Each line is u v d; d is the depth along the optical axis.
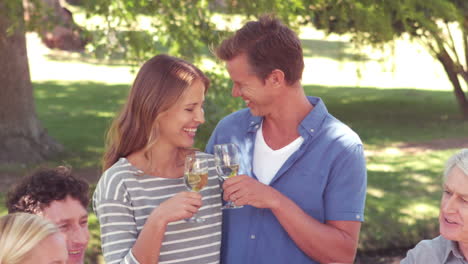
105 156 2.15
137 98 2.06
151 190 2.09
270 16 2.21
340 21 8.13
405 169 9.00
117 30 6.24
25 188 1.72
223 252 2.37
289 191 2.28
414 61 22.66
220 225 2.25
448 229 1.88
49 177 1.74
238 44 2.18
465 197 1.82
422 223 6.41
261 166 2.36
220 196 2.27
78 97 14.75
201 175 2.07
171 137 2.07
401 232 6.21
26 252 1.29
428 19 9.23
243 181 2.10
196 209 1.94
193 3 6.23
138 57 6.15
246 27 2.20
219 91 5.98
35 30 6.70
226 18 6.34
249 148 2.39
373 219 6.50
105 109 13.45
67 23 6.56
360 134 11.66
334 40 26.75
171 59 2.07
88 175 8.34
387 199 7.38
